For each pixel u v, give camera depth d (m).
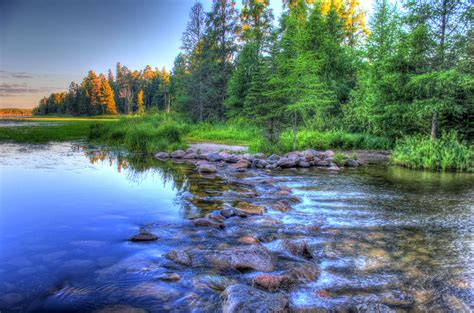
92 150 15.70
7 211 5.61
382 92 15.50
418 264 3.70
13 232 4.54
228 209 5.57
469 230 4.92
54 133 25.61
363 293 3.04
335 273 3.45
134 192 7.20
